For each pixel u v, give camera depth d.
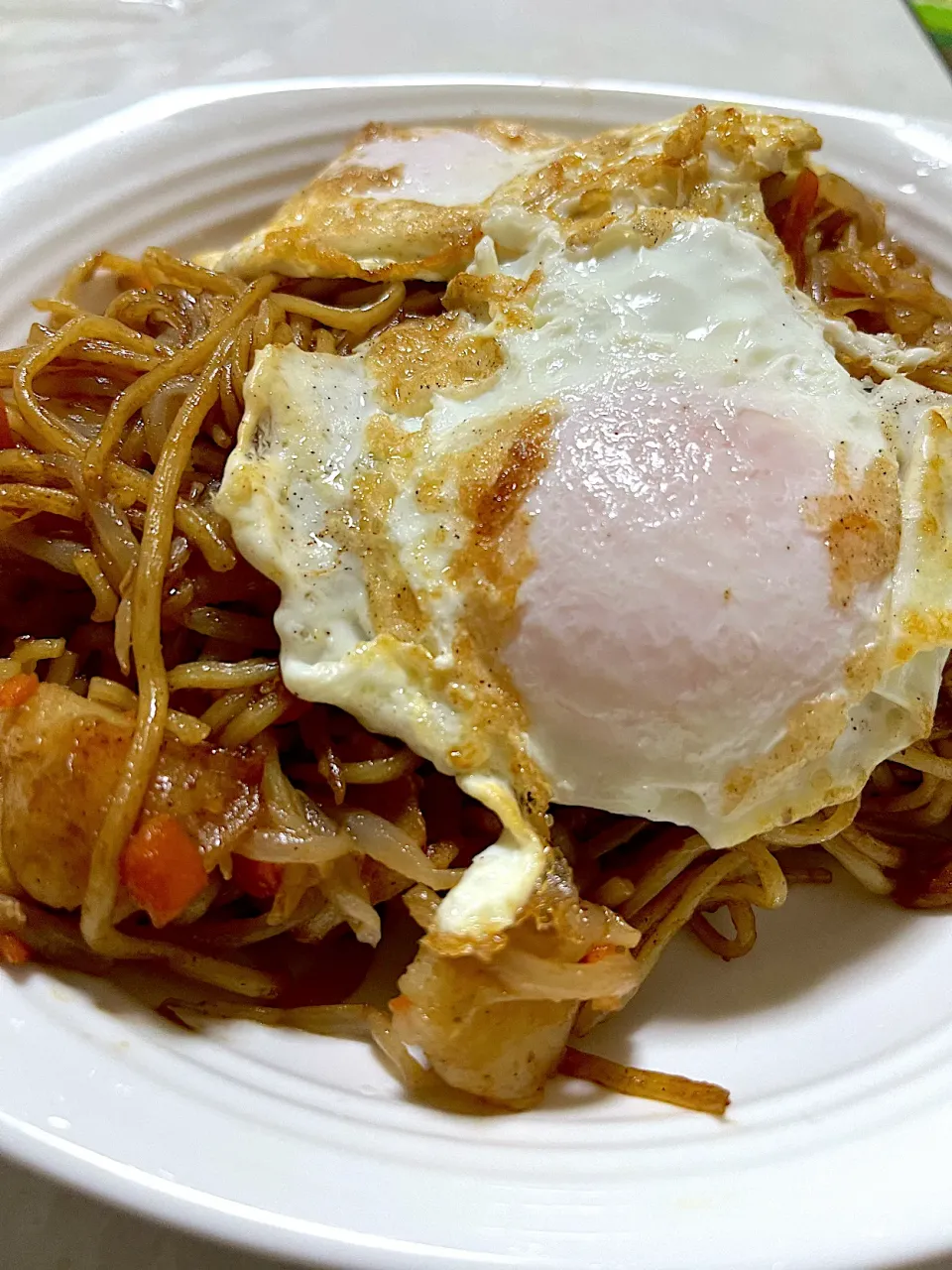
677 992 0.16
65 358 0.16
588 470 0.14
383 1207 0.10
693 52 0.29
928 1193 0.11
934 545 0.14
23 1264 0.13
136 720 0.14
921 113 0.27
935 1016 0.14
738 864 0.16
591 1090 0.14
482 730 0.14
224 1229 0.10
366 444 0.15
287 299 0.17
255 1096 0.12
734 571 0.14
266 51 0.27
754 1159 0.11
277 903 0.14
